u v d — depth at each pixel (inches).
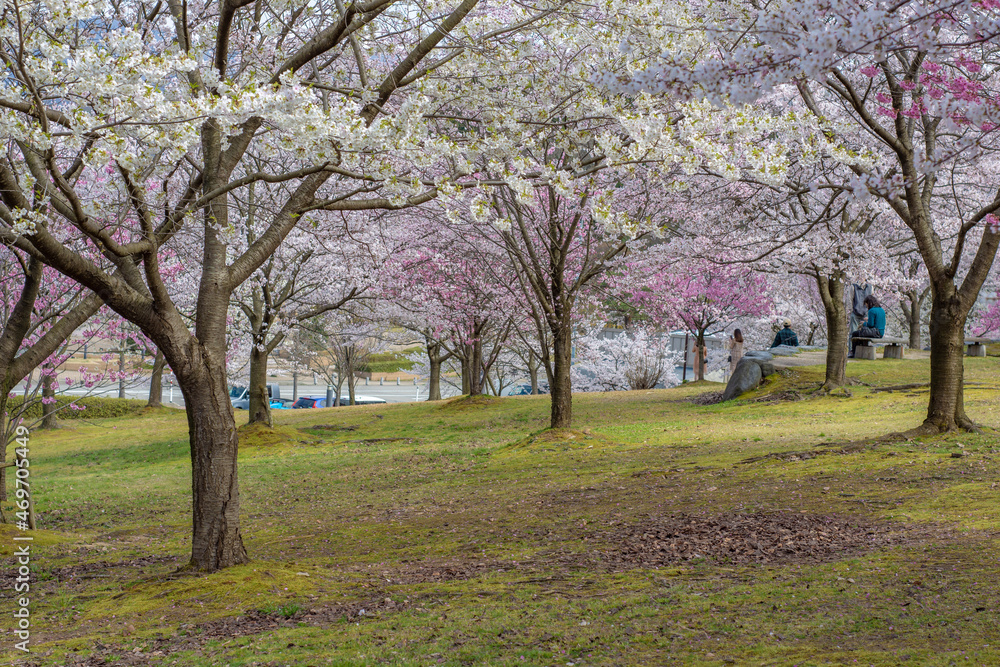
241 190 818.2
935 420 517.0
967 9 146.3
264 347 935.0
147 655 234.7
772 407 849.5
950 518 332.8
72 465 892.0
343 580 322.0
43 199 261.1
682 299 1284.4
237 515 335.0
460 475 610.9
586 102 352.2
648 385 1555.1
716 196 759.1
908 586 247.6
